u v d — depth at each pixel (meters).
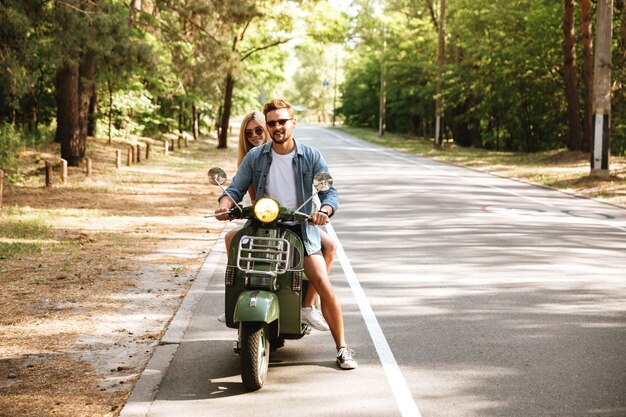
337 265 9.66
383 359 5.93
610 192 19.17
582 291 8.20
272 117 5.52
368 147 47.66
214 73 34.69
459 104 52.25
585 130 31.44
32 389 5.28
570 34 32.97
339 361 5.73
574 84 33.34
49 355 6.03
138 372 5.64
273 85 58.75
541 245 11.15
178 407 4.94
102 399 5.10
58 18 19.36
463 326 6.84
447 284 8.54
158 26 29.86
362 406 4.95
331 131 79.50
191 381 5.43
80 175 22.23
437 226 13.05
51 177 20.73
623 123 35.12
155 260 9.96
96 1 21.11
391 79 65.56
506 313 7.29
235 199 5.71
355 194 18.36
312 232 5.59
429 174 25.30
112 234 12.23
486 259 10.02
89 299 7.81
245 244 5.48
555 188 20.94
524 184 22.09
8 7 17.33
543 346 6.22
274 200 5.18
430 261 9.89
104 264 9.62
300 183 5.62
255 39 45.31
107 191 19.08
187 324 6.89
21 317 7.12
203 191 20.03
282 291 5.43
